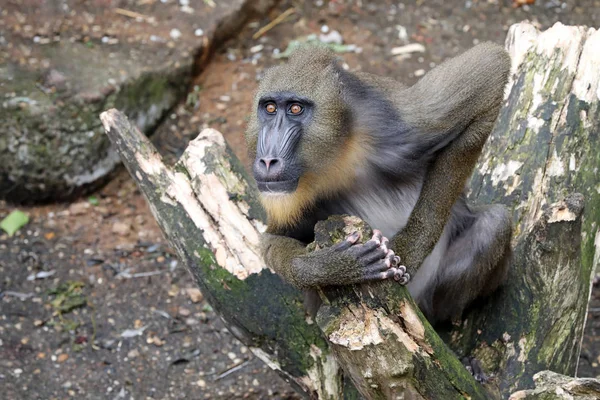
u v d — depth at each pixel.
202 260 7.39
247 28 14.58
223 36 14.08
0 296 10.04
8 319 9.73
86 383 9.02
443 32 14.29
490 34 14.20
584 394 5.46
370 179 6.90
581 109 8.05
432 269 7.32
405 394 5.61
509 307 7.02
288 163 6.27
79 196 11.74
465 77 6.61
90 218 11.41
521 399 5.61
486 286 7.17
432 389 5.66
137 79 12.24
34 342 9.46
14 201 11.62
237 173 7.89
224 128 12.59
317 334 7.09
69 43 12.85
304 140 6.30
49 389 8.91
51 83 11.83
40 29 13.11
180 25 13.71
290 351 7.12
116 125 8.09
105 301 10.07
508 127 8.26
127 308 9.98
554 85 8.28
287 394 8.89
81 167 11.59
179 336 9.63
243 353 9.43
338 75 6.41
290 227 6.90
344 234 5.90
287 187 6.30
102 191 11.91
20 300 10.02
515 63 8.64
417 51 13.85
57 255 10.71
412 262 6.65
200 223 7.54
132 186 12.02
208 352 9.44
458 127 6.60
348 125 6.44
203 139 8.15
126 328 9.71
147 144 8.03
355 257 5.61
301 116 6.30
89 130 11.59
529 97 8.31
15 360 9.21
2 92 11.51
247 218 7.60
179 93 13.01
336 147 6.38
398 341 5.54
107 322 9.79
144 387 8.99
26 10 13.51
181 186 7.77
